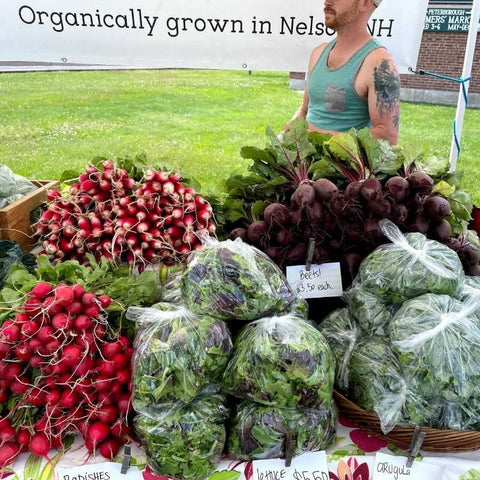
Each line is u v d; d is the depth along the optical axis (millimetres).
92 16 3129
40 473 1273
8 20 3121
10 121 7449
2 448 1288
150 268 1870
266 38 3188
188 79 11055
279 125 7957
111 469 1272
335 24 2502
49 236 1899
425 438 1254
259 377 1165
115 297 1528
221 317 1267
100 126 7512
